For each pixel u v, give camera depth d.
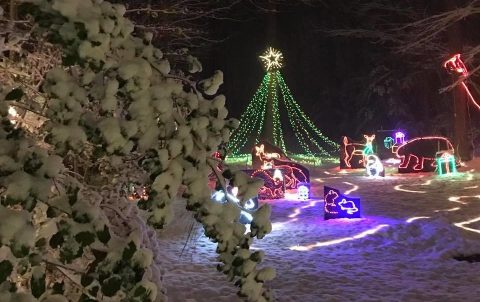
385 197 14.38
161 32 13.06
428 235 9.56
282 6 33.78
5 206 2.37
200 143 2.82
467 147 22.94
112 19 2.58
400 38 27.80
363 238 9.65
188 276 7.51
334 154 31.27
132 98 2.64
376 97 33.03
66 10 2.39
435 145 19.72
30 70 4.17
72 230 2.52
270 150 17.19
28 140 2.57
